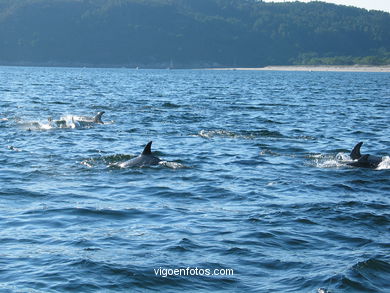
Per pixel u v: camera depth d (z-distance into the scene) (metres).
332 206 15.41
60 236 12.49
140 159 20.69
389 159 21.70
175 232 12.88
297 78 140.75
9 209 14.61
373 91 79.81
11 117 34.03
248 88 82.62
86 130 29.52
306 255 11.60
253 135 28.97
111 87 75.94
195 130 30.45
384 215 14.62
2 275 10.32
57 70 180.38
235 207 15.21
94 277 10.28
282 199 16.17
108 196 16.16
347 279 10.35
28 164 20.31
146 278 10.30
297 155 23.48
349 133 30.95
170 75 148.25
